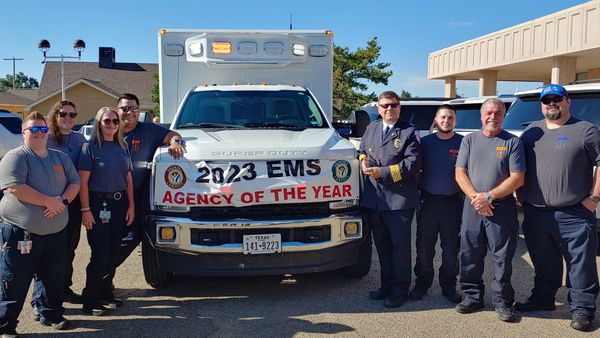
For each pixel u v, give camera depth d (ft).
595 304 14.70
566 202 14.14
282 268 15.52
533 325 14.29
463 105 31.42
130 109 16.31
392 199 15.48
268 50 22.88
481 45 67.62
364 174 15.88
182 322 14.51
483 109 14.73
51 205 13.05
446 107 15.60
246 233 15.17
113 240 15.15
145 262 16.38
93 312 14.99
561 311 15.33
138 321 14.60
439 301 16.17
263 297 16.51
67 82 123.65
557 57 54.39
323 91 23.71
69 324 14.19
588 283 14.03
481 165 14.69
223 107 20.16
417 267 16.51
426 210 16.06
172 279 17.95
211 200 15.06
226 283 17.85
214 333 13.78
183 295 16.70
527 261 20.42
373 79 86.07
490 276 18.61
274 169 15.33
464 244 15.16
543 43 55.47
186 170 15.30
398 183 15.47
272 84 23.13
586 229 14.06
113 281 18.07
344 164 15.85
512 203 14.71
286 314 15.08
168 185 15.34
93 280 14.87
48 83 124.47
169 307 15.66
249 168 15.25
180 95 23.11
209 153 15.38
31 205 12.94
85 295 15.01
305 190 15.30
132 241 16.52
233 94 20.76
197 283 17.84
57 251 13.64
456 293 16.14
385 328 14.06
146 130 16.83
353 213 15.88
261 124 19.51
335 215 15.62
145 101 120.78
